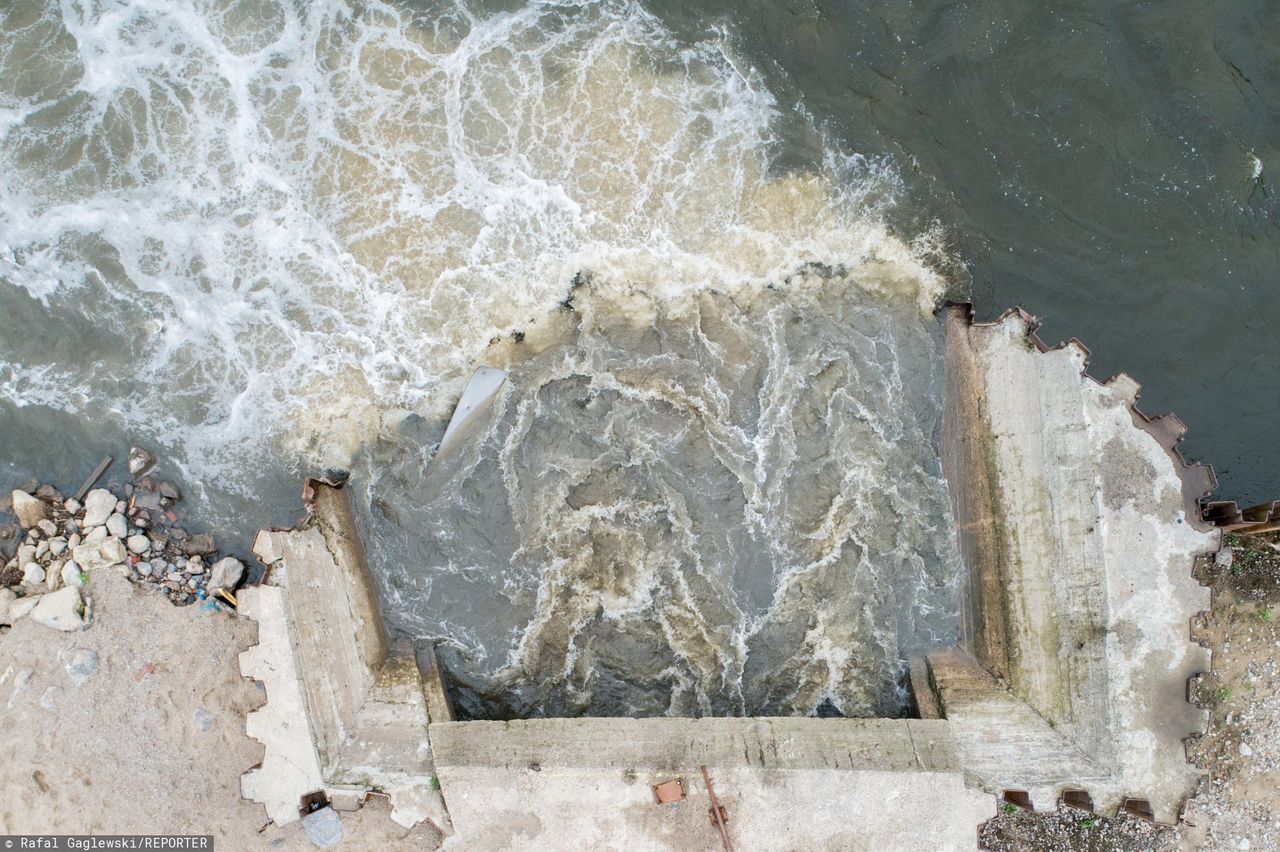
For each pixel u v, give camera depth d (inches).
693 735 338.0
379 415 394.9
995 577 377.1
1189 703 334.0
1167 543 339.6
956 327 390.9
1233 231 391.5
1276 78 386.0
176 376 392.5
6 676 366.9
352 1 392.5
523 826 327.9
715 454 398.6
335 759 337.4
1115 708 334.6
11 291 390.0
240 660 335.3
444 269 394.6
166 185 392.2
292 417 393.4
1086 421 344.8
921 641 395.5
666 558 396.5
